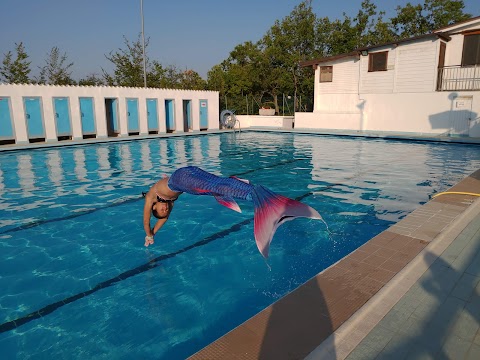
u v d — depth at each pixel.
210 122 26.45
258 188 2.79
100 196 9.05
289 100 35.56
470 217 5.76
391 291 3.55
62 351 3.55
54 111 18.84
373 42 35.84
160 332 3.81
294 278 4.91
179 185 3.71
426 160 13.48
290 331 2.95
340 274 3.93
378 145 17.98
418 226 5.41
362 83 23.75
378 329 2.96
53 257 5.64
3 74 30.19
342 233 6.44
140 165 13.22
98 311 4.21
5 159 14.46
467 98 19.55
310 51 36.22
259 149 17.11
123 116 21.59
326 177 10.90
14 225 7.04
